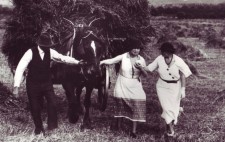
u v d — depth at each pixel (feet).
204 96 39.42
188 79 51.85
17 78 21.35
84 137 23.36
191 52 79.36
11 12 30.48
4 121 27.02
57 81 28.09
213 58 79.25
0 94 32.53
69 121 26.58
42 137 21.98
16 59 31.50
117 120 25.73
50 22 28.99
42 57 22.11
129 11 30.83
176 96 23.81
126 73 24.47
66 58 23.21
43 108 32.86
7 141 21.36
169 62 23.52
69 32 28.50
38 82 22.20
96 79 25.84
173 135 24.12
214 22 255.29
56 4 29.22
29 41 29.76
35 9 28.96
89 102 26.68
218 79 52.42
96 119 29.35
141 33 31.17
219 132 25.80
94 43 24.64
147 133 25.63
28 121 27.89
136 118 24.38
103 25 29.48
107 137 23.72
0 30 109.60
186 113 31.55
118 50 31.24
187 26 200.34
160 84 24.08
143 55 33.22
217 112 32.09
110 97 39.29
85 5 28.63
